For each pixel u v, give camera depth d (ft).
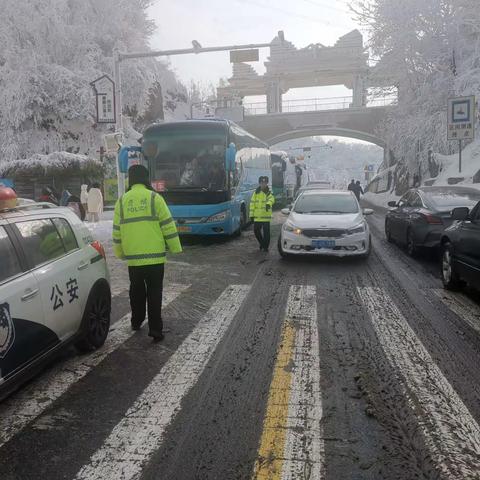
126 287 26.66
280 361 15.38
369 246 33.88
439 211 32.94
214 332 18.42
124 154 43.42
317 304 22.40
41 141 103.96
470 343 17.03
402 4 87.04
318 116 174.09
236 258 35.63
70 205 52.42
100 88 55.57
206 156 43.21
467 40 86.58
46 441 10.73
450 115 61.52
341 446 10.42
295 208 36.63
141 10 124.26
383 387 13.38
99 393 13.21
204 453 10.19
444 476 9.36
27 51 103.04
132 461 9.91
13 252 12.84
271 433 10.97
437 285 26.37
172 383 13.80
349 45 189.37
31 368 12.73
